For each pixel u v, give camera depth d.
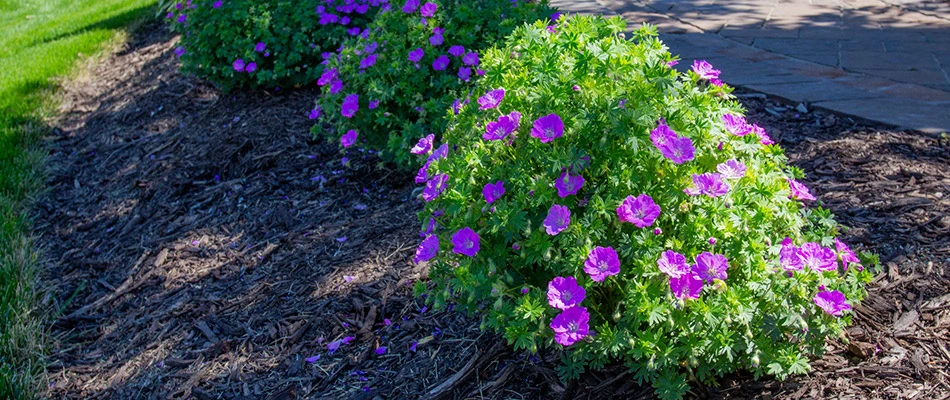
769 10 7.29
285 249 3.61
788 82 4.68
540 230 2.06
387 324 2.89
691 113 2.18
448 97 3.57
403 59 3.81
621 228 2.10
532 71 2.36
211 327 3.15
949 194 3.12
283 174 4.32
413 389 2.54
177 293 3.47
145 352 3.11
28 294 3.64
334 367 2.74
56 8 13.12
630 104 2.07
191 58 5.52
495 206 2.15
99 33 8.73
